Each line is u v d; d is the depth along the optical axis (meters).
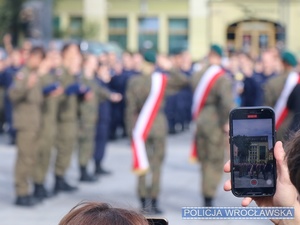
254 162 2.91
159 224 2.69
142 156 10.41
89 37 40.50
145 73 10.61
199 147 10.35
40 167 11.65
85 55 13.40
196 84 10.48
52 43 19.53
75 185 13.32
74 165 15.84
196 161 10.38
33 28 21.61
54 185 12.41
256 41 33.12
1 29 33.44
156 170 10.50
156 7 43.16
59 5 42.59
